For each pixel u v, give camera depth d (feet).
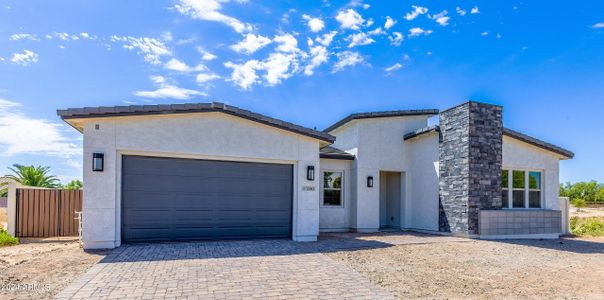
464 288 22.57
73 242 40.75
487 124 48.42
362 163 54.39
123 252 31.48
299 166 41.78
